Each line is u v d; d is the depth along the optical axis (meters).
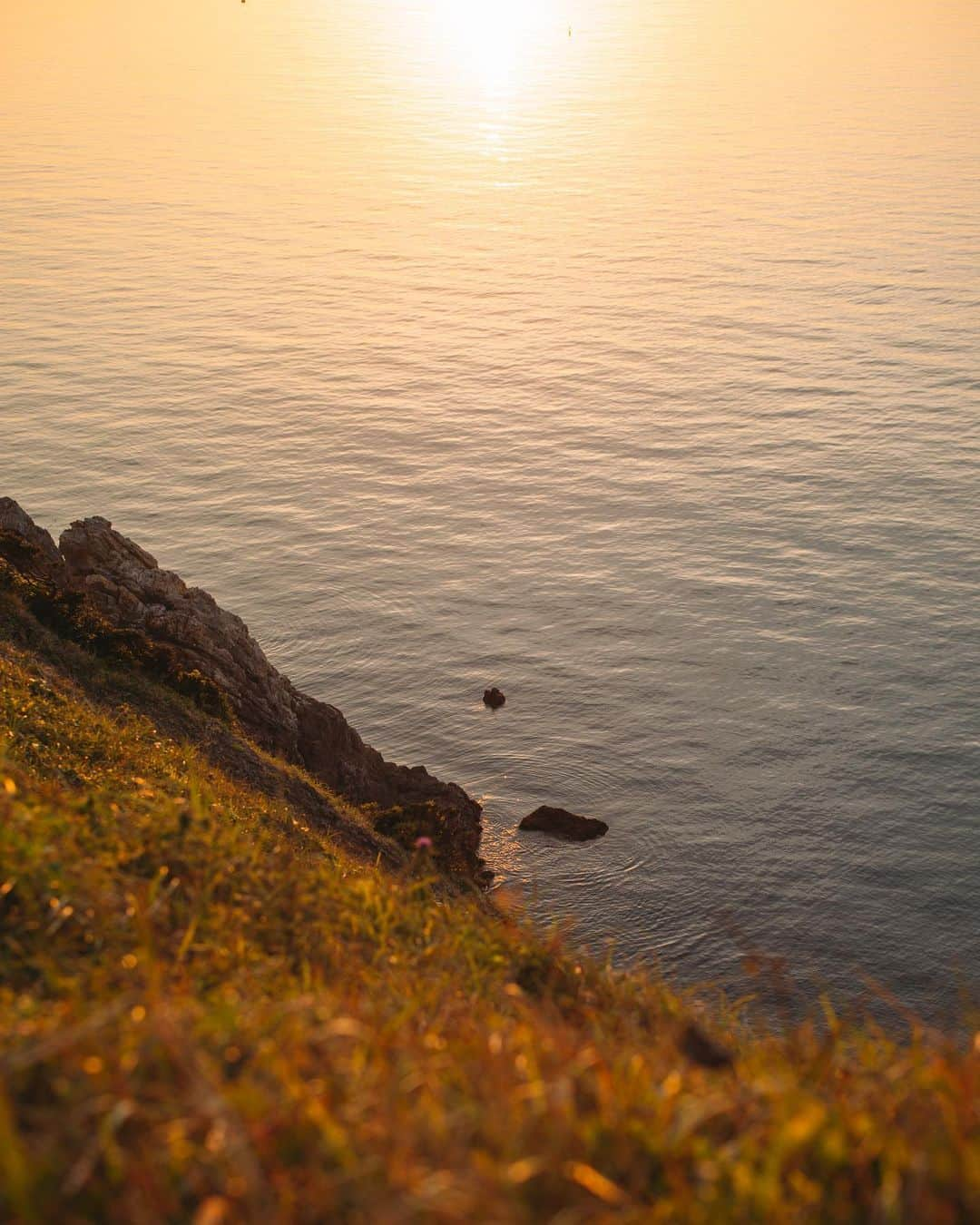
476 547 101.88
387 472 123.56
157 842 9.43
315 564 98.62
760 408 140.88
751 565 94.62
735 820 58.19
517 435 136.50
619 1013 9.70
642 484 116.94
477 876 39.72
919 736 66.75
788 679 74.56
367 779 39.28
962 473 114.25
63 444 130.38
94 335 181.88
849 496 109.19
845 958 48.00
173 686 29.41
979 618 82.81
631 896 51.72
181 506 112.69
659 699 72.44
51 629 28.42
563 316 199.00
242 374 163.25
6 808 8.54
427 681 76.94
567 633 83.25
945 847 56.06
